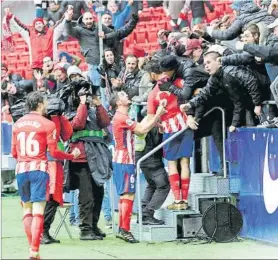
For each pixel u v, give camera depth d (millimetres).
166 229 22766
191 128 22797
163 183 23203
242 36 22828
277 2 24531
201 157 26031
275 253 20297
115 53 30688
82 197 22906
